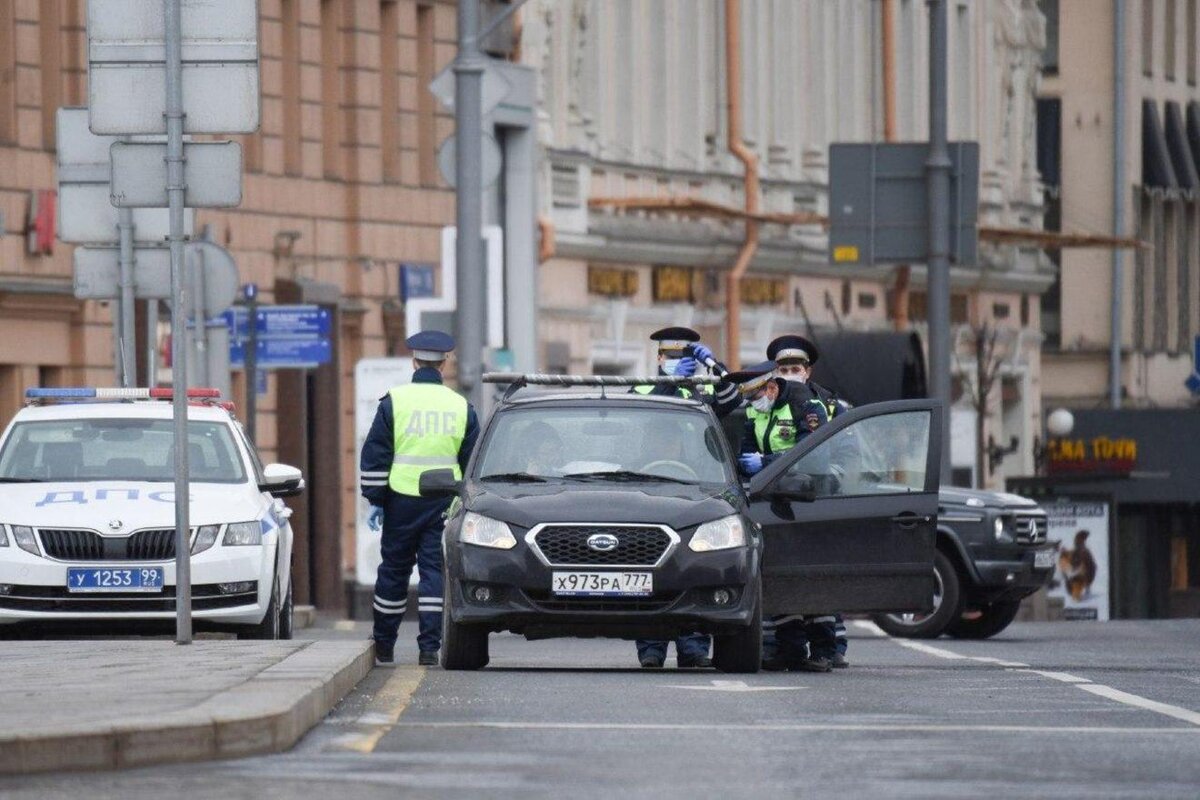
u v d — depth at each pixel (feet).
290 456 343.87
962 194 306.96
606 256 403.54
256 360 265.34
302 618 268.62
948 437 304.71
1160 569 533.96
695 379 162.81
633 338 413.39
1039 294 572.92
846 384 303.89
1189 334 654.53
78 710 106.11
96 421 175.94
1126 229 611.47
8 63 292.61
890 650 197.16
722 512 148.46
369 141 359.87
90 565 163.84
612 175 406.82
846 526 163.02
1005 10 552.82
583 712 122.42
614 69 415.03
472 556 146.61
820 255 467.93
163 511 165.99
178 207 144.36
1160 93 631.97
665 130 426.10
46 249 295.89
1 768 97.30
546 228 378.53
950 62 533.96
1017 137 563.89
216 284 228.43
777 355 164.45
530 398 158.71
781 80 465.47
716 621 146.41
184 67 144.77
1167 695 136.67
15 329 294.05
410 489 159.22
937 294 305.53
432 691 134.10
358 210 357.20
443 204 374.43
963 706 128.36
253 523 167.94
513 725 115.75
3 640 163.12
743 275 446.19
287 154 346.33
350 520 356.59
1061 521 324.60
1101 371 613.11
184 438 145.28
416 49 370.73
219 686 116.47
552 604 145.89
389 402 160.35
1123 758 105.09
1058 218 609.01
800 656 162.09
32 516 164.96
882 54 497.87
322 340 265.13
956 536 221.87
